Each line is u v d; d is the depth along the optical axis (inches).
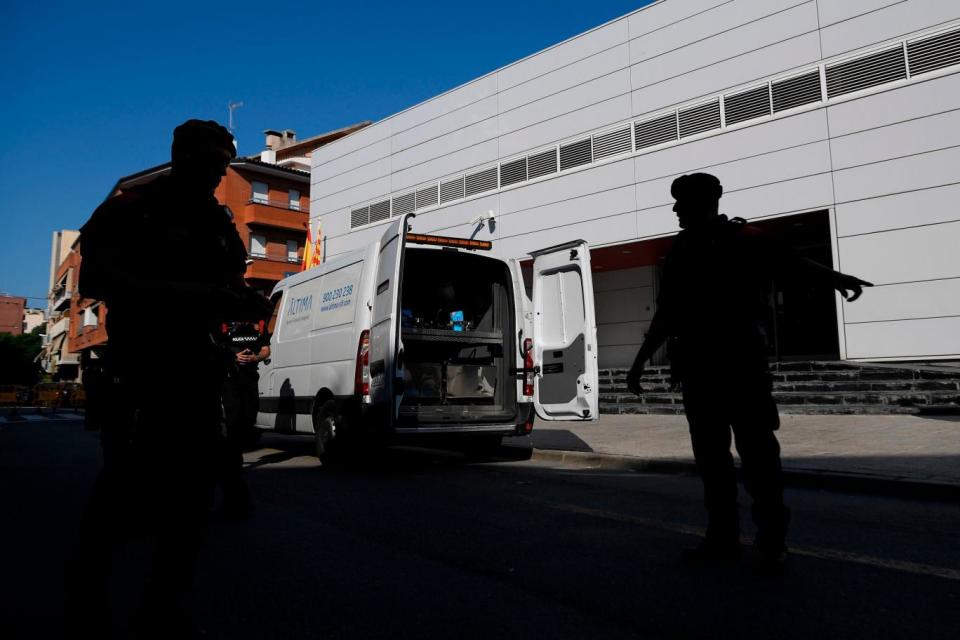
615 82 615.8
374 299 271.3
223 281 96.0
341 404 275.7
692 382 129.7
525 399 290.8
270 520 173.9
